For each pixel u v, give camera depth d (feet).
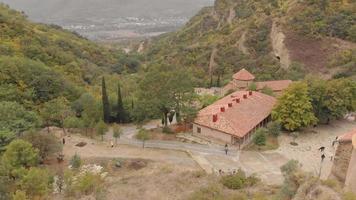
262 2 529.45
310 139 218.38
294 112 220.43
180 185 144.25
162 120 229.25
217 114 214.28
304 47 385.70
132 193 137.18
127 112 245.65
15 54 310.24
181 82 220.64
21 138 175.01
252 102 240.94
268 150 201.87
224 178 146.51
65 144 200.75
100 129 209.36
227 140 206.80
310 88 234.79
